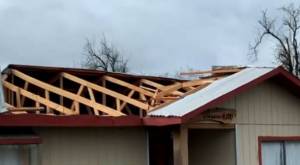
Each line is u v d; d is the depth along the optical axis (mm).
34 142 11086
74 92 16219
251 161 14969
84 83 14797
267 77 14875
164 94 15211
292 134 16172
